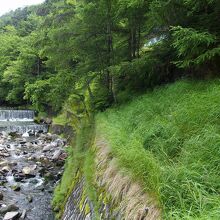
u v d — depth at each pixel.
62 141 21.73
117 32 13.93
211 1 7.32
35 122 31.61
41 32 14.71
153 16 9.36
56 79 14.04
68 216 7.93
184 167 3.91
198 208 3.16
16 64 37.22
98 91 14.91
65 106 20.20
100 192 5.67
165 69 11.23
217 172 3.79
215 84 7.12
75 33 13.16
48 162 16.66
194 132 5.19
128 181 4.56
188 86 8.43
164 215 3.32
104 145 7.30
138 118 7.98
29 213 10.07
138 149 5.02
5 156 17.86
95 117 12.96
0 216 9.84
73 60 15.15
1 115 33.31
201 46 7.45
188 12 7.98
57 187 11.91
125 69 11.02
